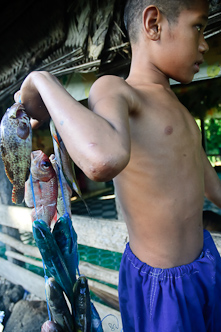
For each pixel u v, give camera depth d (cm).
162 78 93
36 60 292
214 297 94
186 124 90
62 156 71
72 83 304
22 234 529
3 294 334
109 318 224
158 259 87
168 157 83
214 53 207
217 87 684
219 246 167
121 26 215
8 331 279
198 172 91
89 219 247
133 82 91
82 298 78
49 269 75
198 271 87
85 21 227
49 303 77
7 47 311
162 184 83
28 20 273
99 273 244
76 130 55
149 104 83
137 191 85
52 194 80
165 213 84
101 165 52
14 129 69
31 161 77
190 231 89
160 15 82
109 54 230
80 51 238
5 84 341
